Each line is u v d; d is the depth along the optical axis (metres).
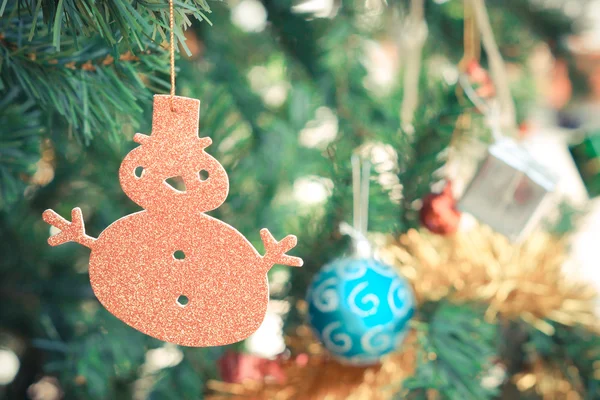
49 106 0.62
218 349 0.77
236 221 0.76
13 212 0.79
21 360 0.81
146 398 0.74
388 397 0.65
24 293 0.79
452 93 0.76
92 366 0.74
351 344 0.63
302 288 0.73
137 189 0.52
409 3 0.91
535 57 1.02
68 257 0.81
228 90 0.84
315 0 0.88
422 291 0.70
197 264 0.52
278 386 0.68
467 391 0.66
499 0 0.98
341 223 0.73
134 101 0.59
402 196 0.75
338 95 0.88
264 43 0.92
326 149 0.77
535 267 0.72
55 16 0.50
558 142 1.05
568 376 0.74
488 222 0.70
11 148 0.63
